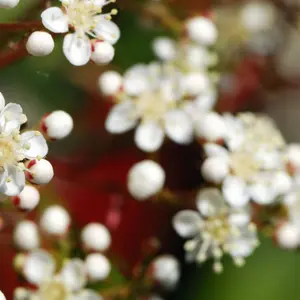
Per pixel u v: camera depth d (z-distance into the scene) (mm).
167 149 187
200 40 182
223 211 169
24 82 186
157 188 167
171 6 186
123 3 177
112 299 171
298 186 172
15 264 167
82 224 182
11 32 156
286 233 171
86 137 191
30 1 163
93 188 183
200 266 186
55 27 153
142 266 172
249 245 171
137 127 177
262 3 207
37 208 172
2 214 166
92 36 156
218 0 197
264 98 206
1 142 150
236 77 203
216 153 169
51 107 189
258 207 172
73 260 167
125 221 184
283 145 176
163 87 177
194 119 173
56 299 167
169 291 179
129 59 194
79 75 188
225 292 185
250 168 170
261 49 206
